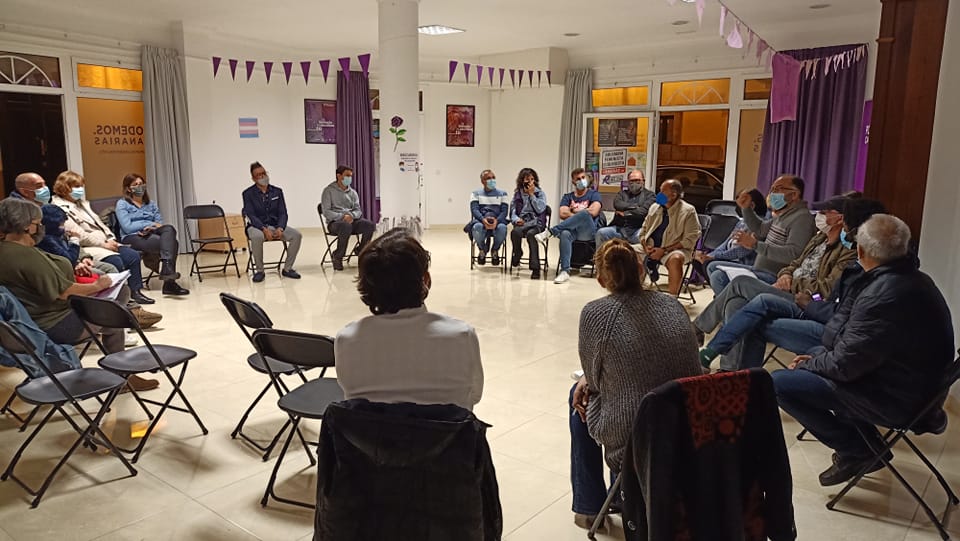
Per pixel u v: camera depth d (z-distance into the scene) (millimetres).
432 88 10789
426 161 10953
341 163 10516
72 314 3338
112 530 2412
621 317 2076
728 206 6543
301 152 10258
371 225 7457
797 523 2492
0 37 7035
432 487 1596
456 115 10992
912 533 2428
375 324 1763
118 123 8305
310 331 4992
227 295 3014
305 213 10453
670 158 9688
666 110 9445
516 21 7992
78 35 7605
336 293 6305
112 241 5621
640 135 9695
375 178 10812
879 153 4176
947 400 3584
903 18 4008
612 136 9930
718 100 8977
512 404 3645
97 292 3496
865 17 7398
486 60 10742
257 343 2625
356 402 1652
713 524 1792
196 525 2451
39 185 4926
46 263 3236
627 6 7145
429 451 1574
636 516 1899
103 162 8211
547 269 7516
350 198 7535
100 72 7941
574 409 2381
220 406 3562
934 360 2396
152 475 2816
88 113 7992
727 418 1788
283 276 7078
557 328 5176
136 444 3105
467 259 8258
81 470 2855
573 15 7617
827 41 7750
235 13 7723
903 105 4082
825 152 7898
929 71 4004
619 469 2115
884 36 4059
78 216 5559
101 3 7215
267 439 3172
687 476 1774
